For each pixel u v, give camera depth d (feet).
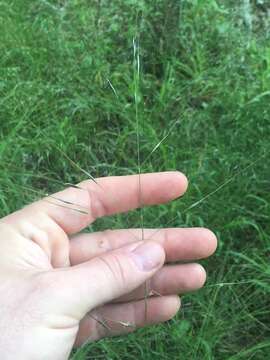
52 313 0.43
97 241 0.57
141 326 0.58
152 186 0.57
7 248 0.49
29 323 0.43
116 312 0.57
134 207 0.58
